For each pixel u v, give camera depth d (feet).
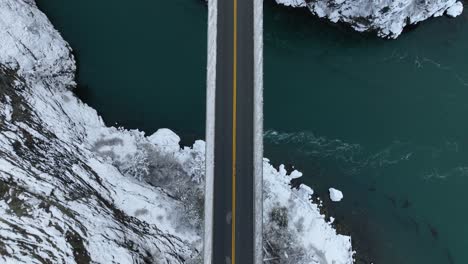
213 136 119.96
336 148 151.33
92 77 157.89
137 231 120.06
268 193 135.13
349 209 143.13
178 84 157.58
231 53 124.47
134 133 147.02
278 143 151.23
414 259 139.23
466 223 142.92
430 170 148.77
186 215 128.57
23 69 139.33
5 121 124.26
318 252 131.54
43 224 106.73
